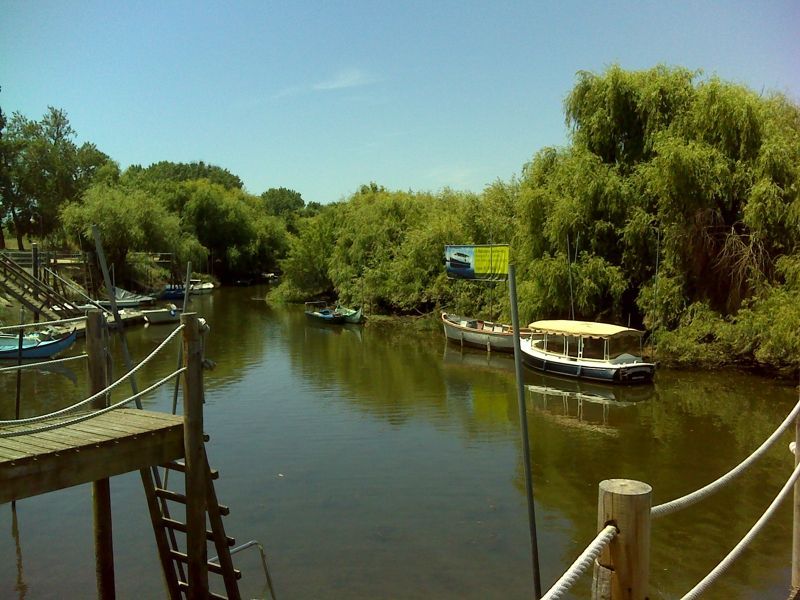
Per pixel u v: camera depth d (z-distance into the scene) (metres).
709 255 25.22
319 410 19.45
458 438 16.56
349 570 9.70
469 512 11.84
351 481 13.41
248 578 9.45
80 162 66.38
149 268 56.78
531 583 9.32
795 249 23.42
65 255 47.12
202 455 7.33
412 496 12.60
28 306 31.86
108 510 8.19
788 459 14.72
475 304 38.28
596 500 12.44
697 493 3.80
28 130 61.72
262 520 11.48
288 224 106.00
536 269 28.48
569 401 20.81
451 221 42.38
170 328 38.91
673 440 16.38
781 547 10.33
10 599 8.81
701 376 24.22
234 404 20.25
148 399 20.44
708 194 24.59
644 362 23.98
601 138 28.62
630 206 27.14
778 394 21.30
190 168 128.50
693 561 9.96
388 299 45.56
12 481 6.06
